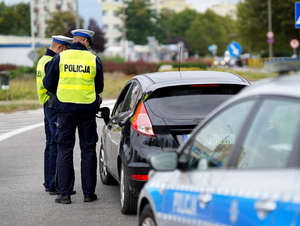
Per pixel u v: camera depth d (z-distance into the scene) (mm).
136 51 160625
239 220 4934
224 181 5391
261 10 93188
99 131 23562
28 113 33469
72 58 11578
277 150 5449
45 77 11734
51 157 12773
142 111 10203
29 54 56406
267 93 5445
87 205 11711
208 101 10180
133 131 10219
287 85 5238
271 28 92188
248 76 71188
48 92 12383
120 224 10195
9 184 13992
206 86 10359
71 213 11070
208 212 5465
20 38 125562
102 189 13227
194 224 5723
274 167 5016
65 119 11656
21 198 12484
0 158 17891
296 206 4316
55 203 11945
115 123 11680
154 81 10695
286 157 5023
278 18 90875
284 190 4500
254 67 93375
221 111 6176
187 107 10086
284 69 5645
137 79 11586
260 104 5523
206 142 8242
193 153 8102
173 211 6180
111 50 151250
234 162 5562
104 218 10648
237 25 97812
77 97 11570
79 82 11562
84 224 10250
